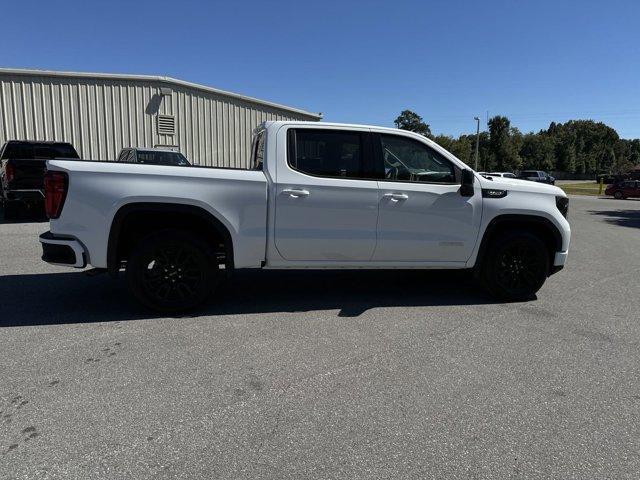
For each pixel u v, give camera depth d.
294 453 2.61
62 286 5.84
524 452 2.66
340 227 4.98
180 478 2.39
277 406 3.09
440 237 5.27
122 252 4.84
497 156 84.81
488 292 5.63
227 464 2.50
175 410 3.01
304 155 4.94
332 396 3.23
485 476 2.45
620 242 11.51
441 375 3.59
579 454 2.65
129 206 4.50
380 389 3.35
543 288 6.39
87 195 4.43
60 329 4.37
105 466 2.46
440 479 2.43
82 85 16.02
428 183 5.21
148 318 4.72
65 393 3.19
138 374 3.50
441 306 5.38
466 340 4.32
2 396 3.14
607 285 6.64
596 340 4.38
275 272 6.91
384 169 5.13
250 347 4.05
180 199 4.55
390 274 6.90
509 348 4.15
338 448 2.66
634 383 3.52
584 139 127.88
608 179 66.31
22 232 9.85
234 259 4.83
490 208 5.36
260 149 5.30
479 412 3.07
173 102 17.92
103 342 4.09
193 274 4.82
